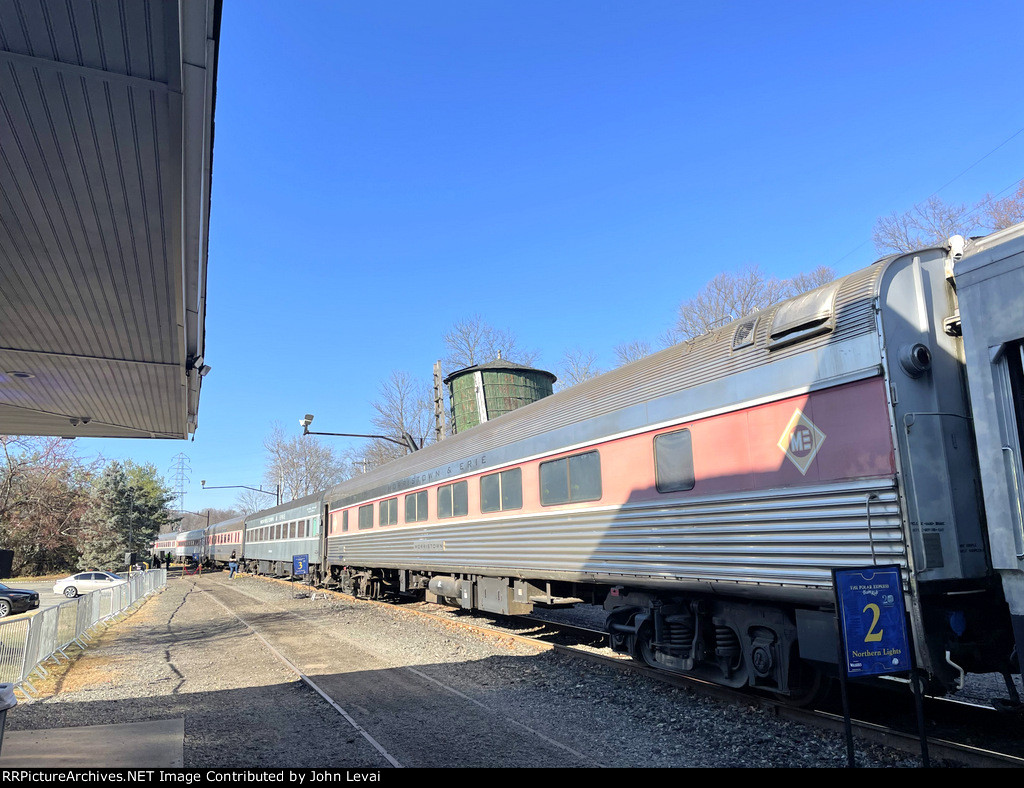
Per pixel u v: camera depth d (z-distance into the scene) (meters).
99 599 15.27
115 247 5.95
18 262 6.15
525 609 10.60
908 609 4.58
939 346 5.15
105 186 5.03
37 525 43.44
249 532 38.47
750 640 6.29
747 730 5.55
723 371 6.48
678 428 6.98
